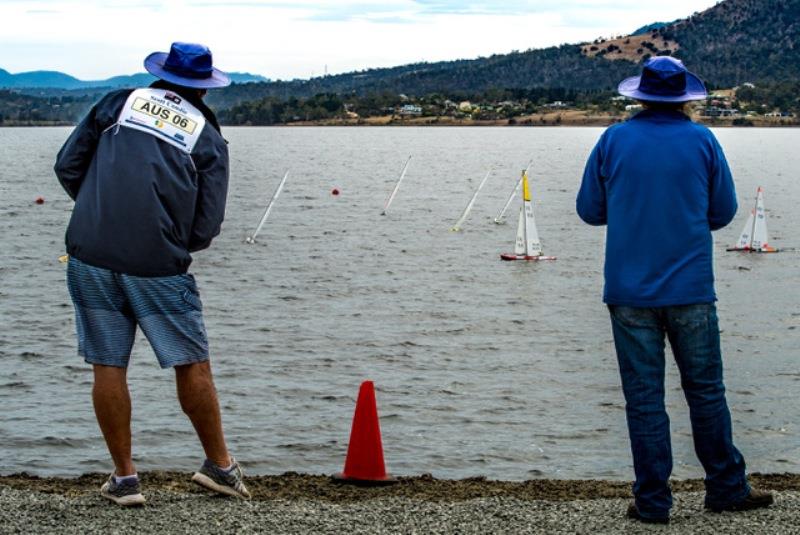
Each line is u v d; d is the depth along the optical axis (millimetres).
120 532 7035
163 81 7461
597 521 7473
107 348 7336
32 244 46312
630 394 7449
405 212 66125
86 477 9250
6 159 142250
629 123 7500
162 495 8031
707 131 7418
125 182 7156
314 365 22484
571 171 120000
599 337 25953
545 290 34250
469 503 8000
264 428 17375
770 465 14922
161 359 7309
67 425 17453
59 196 76688
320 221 59469
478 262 41719
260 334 26047
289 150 183750
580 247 47062
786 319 28672
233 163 135875
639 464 7430
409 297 32531
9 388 20078
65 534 6988
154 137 7215
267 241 48719
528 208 42438
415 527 7293
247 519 7359
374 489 8930
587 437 16844
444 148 193875
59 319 27766
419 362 22969
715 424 7520
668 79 7348
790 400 19125
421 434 17078
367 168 124875
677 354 7480
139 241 7160
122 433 7547
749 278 37250
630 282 7309
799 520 7465
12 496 7957
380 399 19469
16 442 16453
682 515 7664
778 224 58688
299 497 8414
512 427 17516
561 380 21109
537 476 14750
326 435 17031
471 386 20578
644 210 7285
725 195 7402
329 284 35219
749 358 23312
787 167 130125
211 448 7848
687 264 7270
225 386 20391
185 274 7391
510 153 171125
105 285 7250
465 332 26625
